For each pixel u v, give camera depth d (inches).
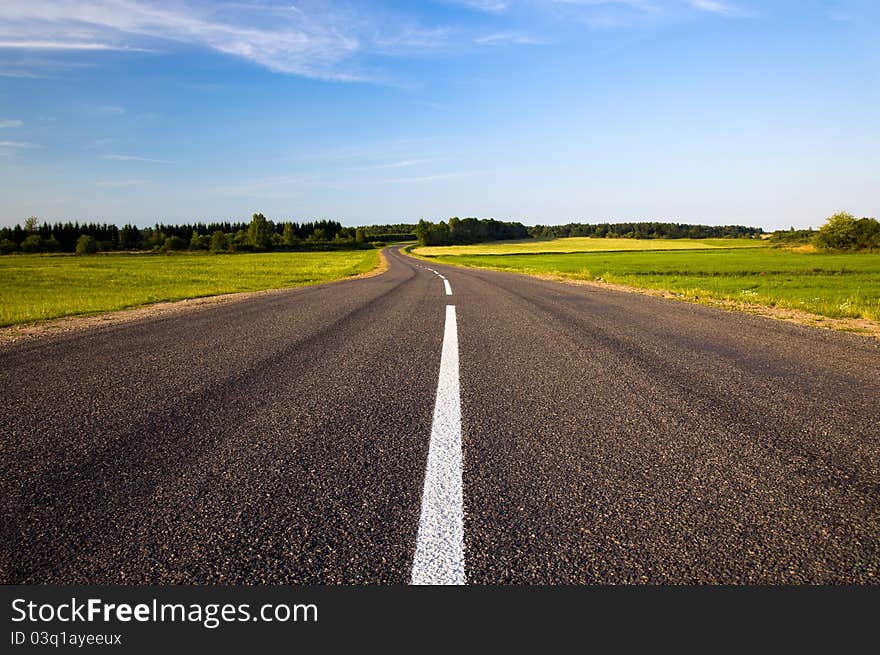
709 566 64.7
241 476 90.7
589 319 312.2
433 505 79.7
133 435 112.1
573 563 65.3
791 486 86.2
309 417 124.2
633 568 64.3
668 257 2444.6
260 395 144.6
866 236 2765.7
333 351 211.8
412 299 452.1
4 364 192.1
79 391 150.0
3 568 65.4
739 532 72.0
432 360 192.4
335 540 70.4
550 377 164.9
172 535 72.0
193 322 311.3
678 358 195.2
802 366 180.9
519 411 128.4
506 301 430.0
